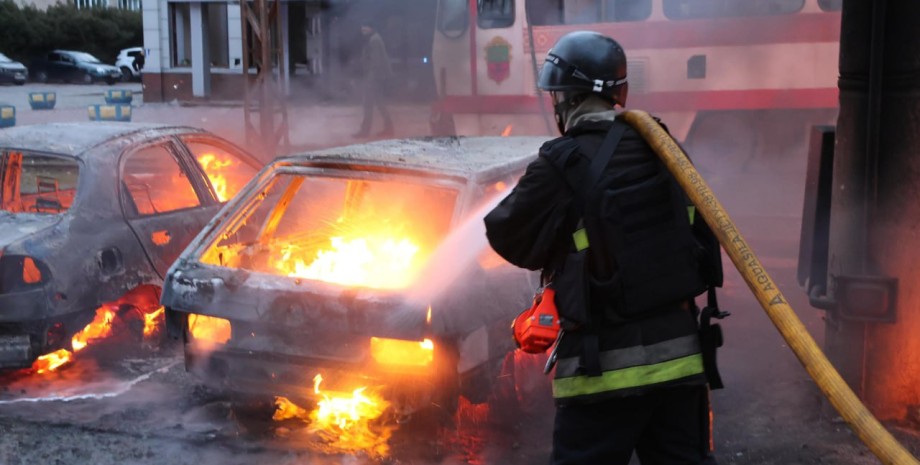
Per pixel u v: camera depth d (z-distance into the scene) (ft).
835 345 15.29
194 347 15.94
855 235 14.90
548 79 10.00
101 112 48.08
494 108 39.50
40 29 150.61
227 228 16.83
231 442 15.12
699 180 8.96
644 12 38.52
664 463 9.70
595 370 9.14
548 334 9.33
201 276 15.60
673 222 9.34
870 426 8.08
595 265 9.24
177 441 15.17
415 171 16.20
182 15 93.04
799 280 17.25
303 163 17.12
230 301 15.30
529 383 16.90
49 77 136.46
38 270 17.62
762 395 16.74
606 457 9.41
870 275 14.80
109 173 19.35
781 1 37.63
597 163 9.22
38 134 20.29
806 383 17.10
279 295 14.96
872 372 15.06
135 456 14.64
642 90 39.01
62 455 14.61
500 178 16.60
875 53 14.30
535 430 15.67
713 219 8.81
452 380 14.48
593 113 9.80
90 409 16.61
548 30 38.55
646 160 9.36
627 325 9.20
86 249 18.24
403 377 14.53
